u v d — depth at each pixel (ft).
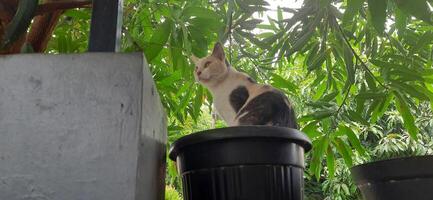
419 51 4.08
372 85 4.09
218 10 4.31
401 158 2.86
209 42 3.82
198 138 2.08
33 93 1.53
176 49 3.80
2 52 2.09
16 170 1.46
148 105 1.73
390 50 4.62
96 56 1.57
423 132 10.77
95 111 1.51
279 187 2.05
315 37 4.38
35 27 2.50
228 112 2.89
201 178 2.08
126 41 3.13
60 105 1.52
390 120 11.59
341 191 12.17
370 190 3.05
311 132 4.34
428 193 2.78
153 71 4.35
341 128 4.47
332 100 4.61
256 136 2.04
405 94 4.42
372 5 2.47
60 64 1.56
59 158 1.47
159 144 2.23
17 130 1.50
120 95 1.53
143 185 1.58
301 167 2.22
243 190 2.01
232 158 2.02
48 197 1.44
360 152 4.54
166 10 3.74
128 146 1.48
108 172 1.45
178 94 4.74
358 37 4.30
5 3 2.11
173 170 4.76
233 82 2.93
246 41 4.51
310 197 13.39
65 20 3.65
